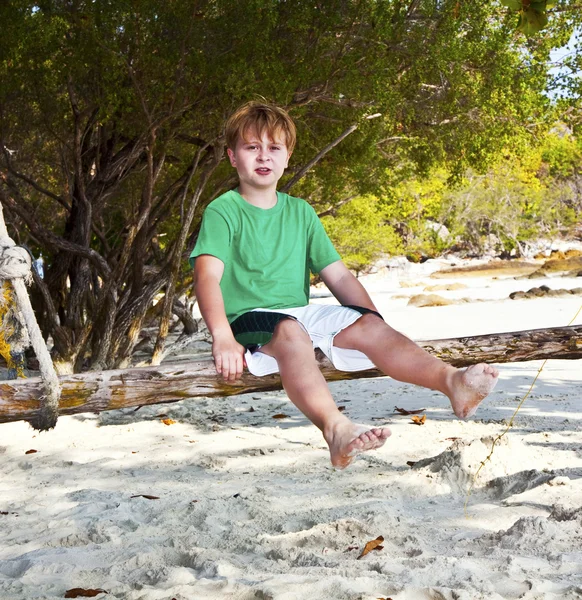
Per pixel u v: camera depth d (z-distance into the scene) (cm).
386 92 955
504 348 355
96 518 435
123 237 1334
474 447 500
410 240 5016
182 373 321
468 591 298
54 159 1318
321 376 295
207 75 909
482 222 5384
